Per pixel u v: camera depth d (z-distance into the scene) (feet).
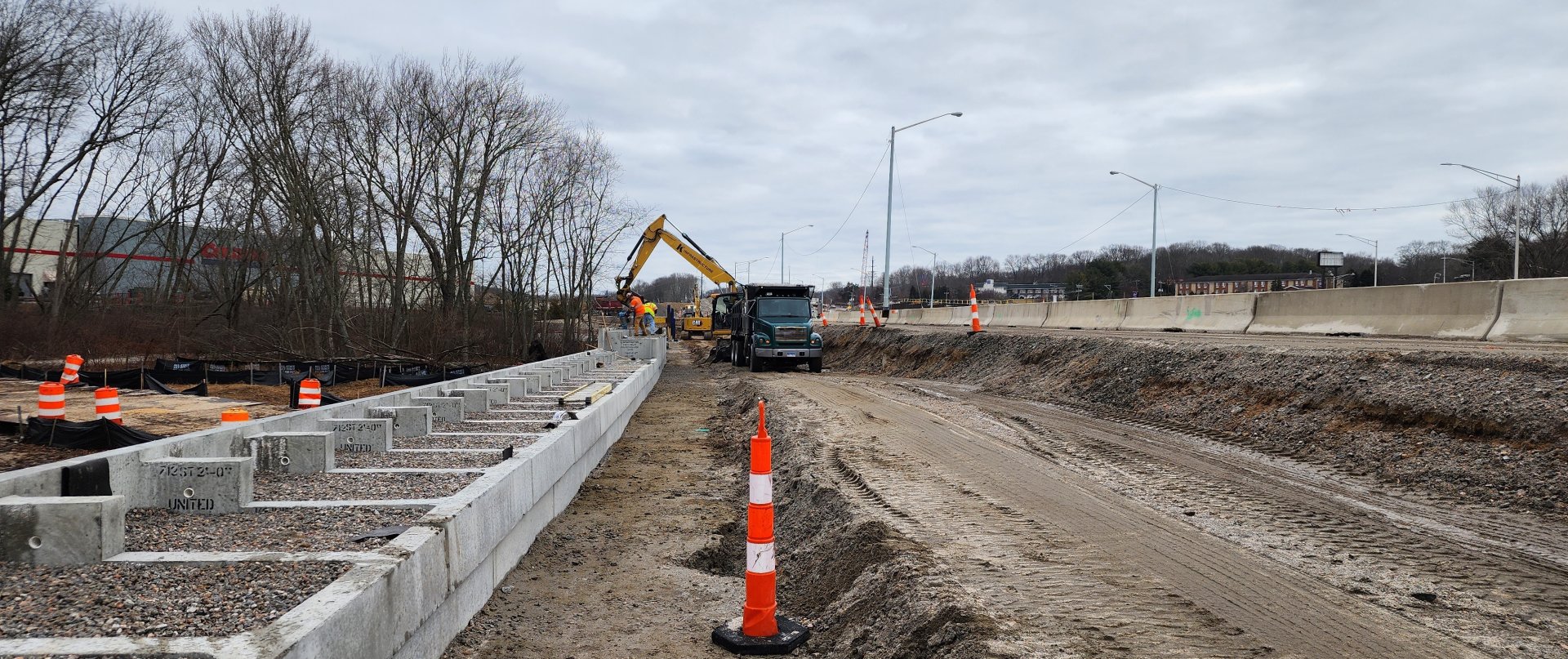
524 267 124.57
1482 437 28.09
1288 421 35.88
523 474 25.20
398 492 23.95
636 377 64.75
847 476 31.68
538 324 135.85
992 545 22.06
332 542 18.21
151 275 156.87
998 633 15.72
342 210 115.65
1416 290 53.36
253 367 80.43
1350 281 245.45
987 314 120.37
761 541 18.85
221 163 123.13
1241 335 63.87
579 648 19.24
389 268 117.39
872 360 101.60
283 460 26.61
